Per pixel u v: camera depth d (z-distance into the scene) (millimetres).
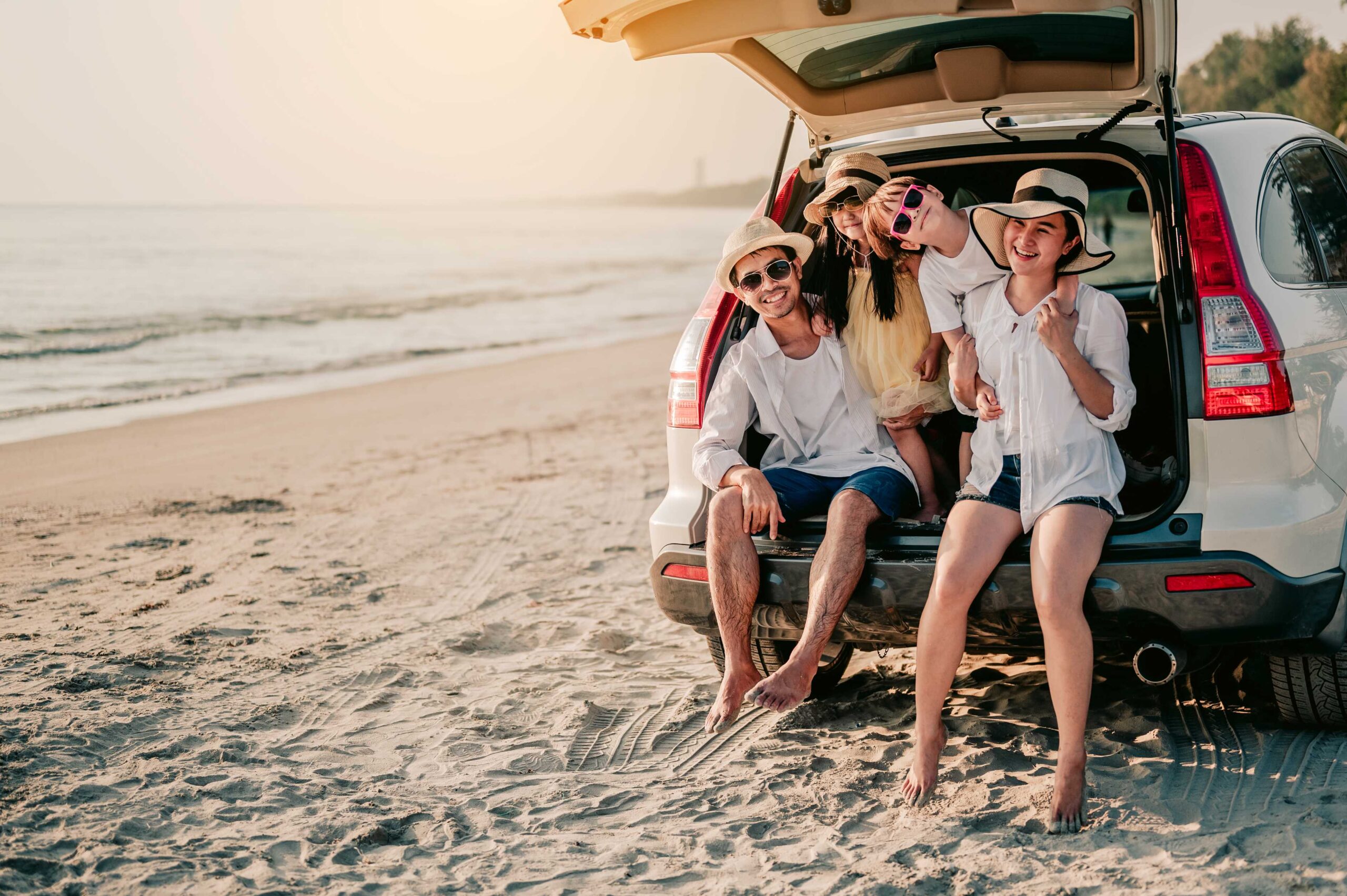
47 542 6578
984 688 3770
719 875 2582
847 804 2951
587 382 14820
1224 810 2729
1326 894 2279
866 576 2973
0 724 3578
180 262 35250
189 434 10844
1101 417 2877
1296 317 2906
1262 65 45812
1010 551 2885
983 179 4027
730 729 3572
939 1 2670
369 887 2564
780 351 3391
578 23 3033
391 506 7543
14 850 2693
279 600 5293
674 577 3314
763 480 3154
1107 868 2473
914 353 3266
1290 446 2775
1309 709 3104
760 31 2869
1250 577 2693
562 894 2518
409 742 3543
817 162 3715
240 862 2678
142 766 3268
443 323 24609
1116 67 3168
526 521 7012
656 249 57594
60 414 12414
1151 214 3041
